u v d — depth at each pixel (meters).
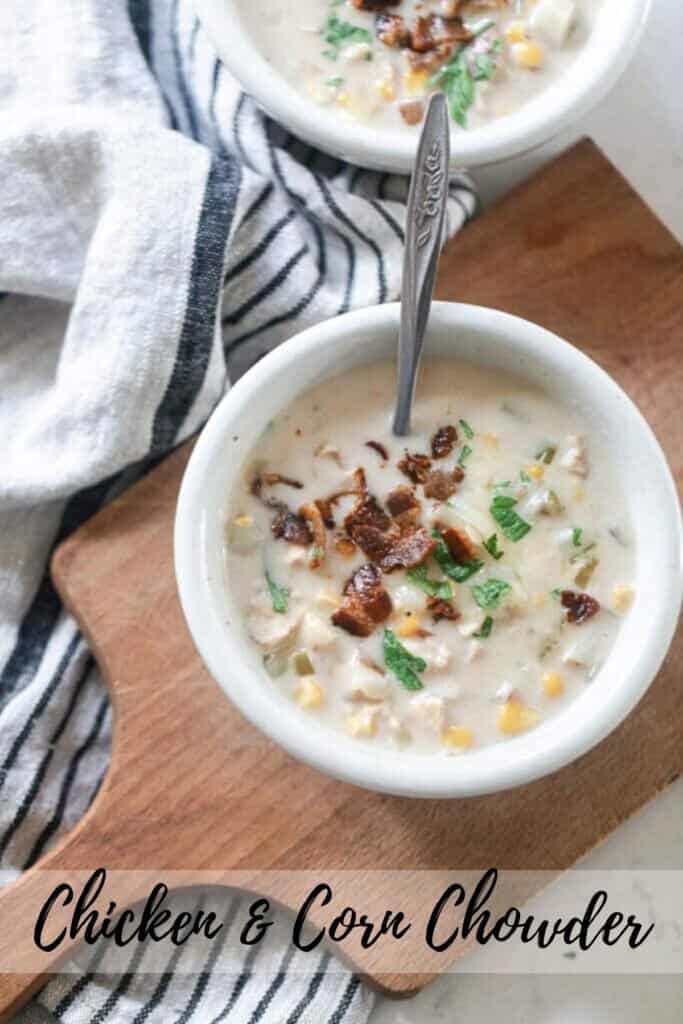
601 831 0.56
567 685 0.52
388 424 0.55
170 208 0.58
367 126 0.61
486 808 0.56
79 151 0.58
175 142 0.59
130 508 0.58
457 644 0.52
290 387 0.54
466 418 0.55
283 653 0.52
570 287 0.61
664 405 0.60
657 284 0.61
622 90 0.65
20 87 0.62
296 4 0.62
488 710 0.52
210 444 0.52
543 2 0.61
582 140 0.62
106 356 0.57
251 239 0.59
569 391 0.54
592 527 0.53
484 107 0.61
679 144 0.64
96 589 0.57
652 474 0.53
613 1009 0.56
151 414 0.58
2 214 0.59
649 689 0.56
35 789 0.58
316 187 0.61
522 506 0.54
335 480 0.54
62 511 0.60
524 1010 0.56
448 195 0.61
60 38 0.62
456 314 0.54
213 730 0.56
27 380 0.61
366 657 0.52
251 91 0.59
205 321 0.58
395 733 0.52
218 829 0.55
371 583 0.53
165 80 0.64
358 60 0.62
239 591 0.53
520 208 0.61
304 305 0.60
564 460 0.54
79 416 0.58
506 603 0.53
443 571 0.53
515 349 0.54
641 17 0.60
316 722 0.52
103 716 0.59
